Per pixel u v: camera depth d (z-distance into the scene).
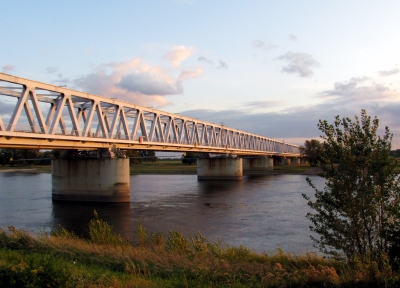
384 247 11.23
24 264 9.21
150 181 81.44
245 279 11.24
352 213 11.44
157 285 10.07
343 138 11.87
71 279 8.95
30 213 36.50
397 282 9.65
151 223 31.52
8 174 99.88
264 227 29.19
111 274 11.19
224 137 90.75
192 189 61.88
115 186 44.59
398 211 10.73
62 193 45.84
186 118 66.81
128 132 47.97
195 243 17.05
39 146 36.06
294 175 96.44
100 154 45.69
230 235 26.45
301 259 14.45
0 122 30.45
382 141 11.48
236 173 84.00
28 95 33.62
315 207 12.43
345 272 11.01
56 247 14.21
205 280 10.73
